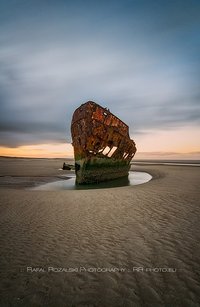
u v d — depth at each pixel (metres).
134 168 40.69
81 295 3.22
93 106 16.88
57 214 7.56
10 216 7.38
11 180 21.11
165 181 16.22
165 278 3.60
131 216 7.11
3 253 4.63
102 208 8.23
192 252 4.50
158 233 5.59
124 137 21.31
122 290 3.32
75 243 5.08
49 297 3.18
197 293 3.21
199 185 13.70
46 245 5.00
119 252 4.58
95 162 18.31
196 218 6.75
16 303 3.06
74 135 18.27
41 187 16.55
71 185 17.66
